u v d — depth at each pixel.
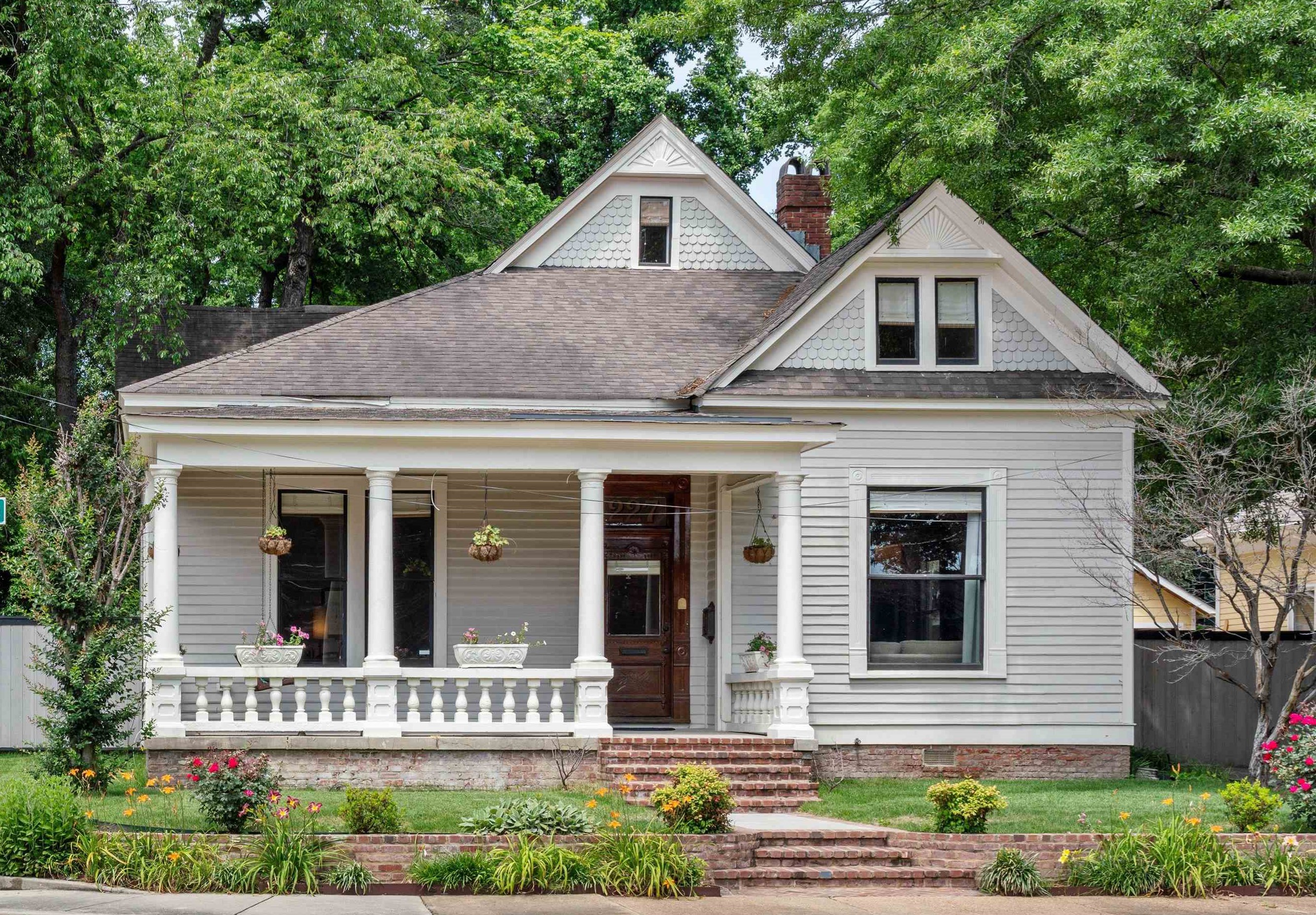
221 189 27.36
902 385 20.38
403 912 12.10
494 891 13.11
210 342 24.88
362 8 31.09
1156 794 17.88
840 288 20.67
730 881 13.75
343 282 35.69
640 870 13.24
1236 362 22.75
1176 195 21.34
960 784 14.98
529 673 18.31
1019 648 20.33
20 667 21.70
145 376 24.11
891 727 20.05
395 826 14.11
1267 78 19.38
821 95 26.06
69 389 28.33
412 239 31.47
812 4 25.11
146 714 19.48
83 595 16.77
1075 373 20.80
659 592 21.05
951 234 20.67
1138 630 27.22
